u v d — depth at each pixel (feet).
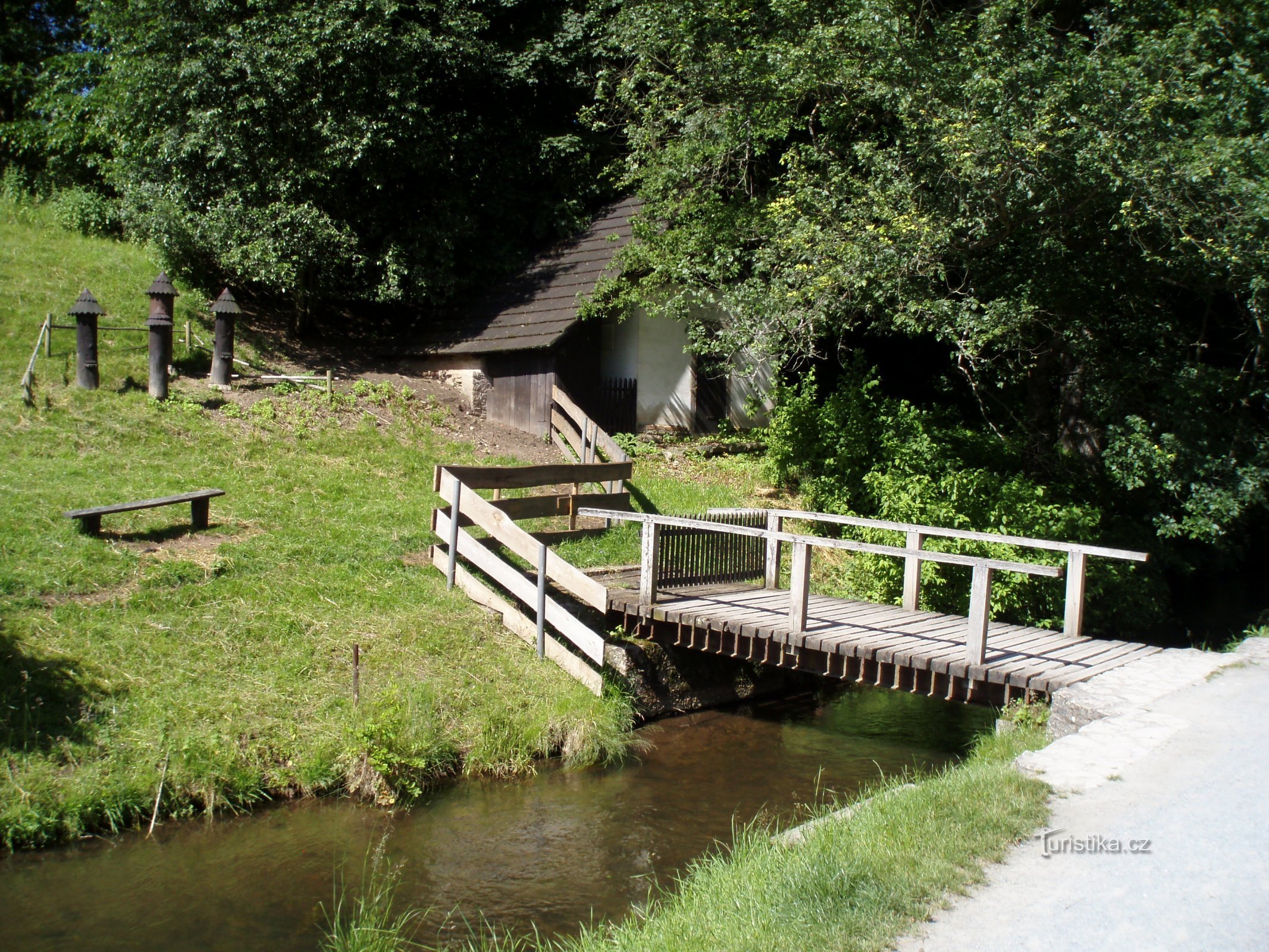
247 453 38.47
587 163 61.87
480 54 55.93
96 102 59.21
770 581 35.86
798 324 39.93
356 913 18.56
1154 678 24.21
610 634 31.58
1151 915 12.94
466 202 56.90
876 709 33.99
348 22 50.11
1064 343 45.16
